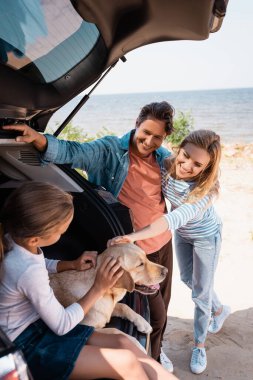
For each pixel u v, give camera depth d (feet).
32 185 6.20
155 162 9.52
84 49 7.47
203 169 9.05
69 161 8.67
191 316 13.33
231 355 11.47
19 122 7.68
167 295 10.25
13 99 7.07
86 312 6.52
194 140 8.92
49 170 8.57
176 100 272.72
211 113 152.05
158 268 7.72
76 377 6.02
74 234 8.99
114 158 9.15
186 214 8.98
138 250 7.65
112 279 6.69
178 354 11.56
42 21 6.51
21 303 6.09
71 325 6.18
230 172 32.17
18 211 6.00
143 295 8.43
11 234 6.12
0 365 4.37
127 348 6.36
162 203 9.59
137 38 7.48
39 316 6.29
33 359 5.94
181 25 6.95
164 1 6.48
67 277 7.43
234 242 19.08
